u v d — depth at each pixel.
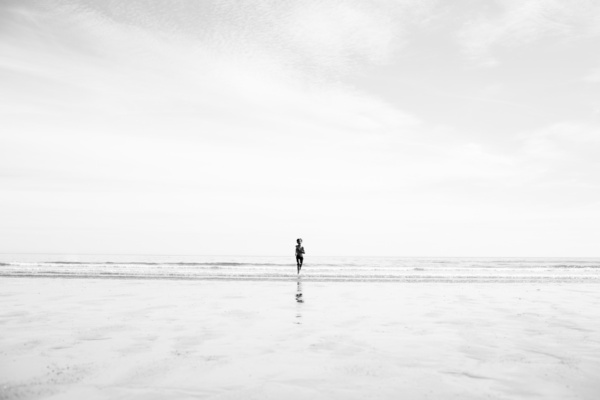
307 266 38.88
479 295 13.62
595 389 4.14
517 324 8.08
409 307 10.55
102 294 12.98
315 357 5.43
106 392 3.91
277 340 6.50
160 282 17.84
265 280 19.45
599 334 7.10
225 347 5.98
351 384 4.27
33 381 4.23
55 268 28.50
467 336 6.90
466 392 4.03
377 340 6.55
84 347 5.88
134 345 6.04
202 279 19.73
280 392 3.98
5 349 5.73
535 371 4.80
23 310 9.49
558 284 18.58
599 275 25.67
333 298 12.44
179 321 8.19
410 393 3.99
